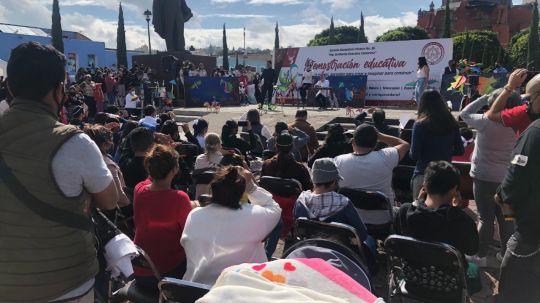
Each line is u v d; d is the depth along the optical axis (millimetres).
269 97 16250
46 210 1631
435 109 3920
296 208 3330
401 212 3008
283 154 4367
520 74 3143
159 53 21594
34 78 1684
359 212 3832
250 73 23375
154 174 2887
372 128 3865
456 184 2799
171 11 22406
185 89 17953
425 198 3133
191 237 2469
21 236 1618
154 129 6879
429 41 15930
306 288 1491
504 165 3662
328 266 1603
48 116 1724
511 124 3055
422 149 3979
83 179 1707
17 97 1719
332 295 1500
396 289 2945
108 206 1848
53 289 1678
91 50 45656
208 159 4809
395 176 5051
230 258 2406
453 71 14562
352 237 2865
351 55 17500
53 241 1654
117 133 6621
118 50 47875
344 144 4949
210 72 23578
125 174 4137
